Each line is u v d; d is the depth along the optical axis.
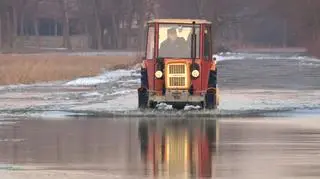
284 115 81.06
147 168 45.53
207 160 48.62
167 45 85.88
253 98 106.62
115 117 78.81
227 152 52.25
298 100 102.88
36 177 42.34
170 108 86.69
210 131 65.38
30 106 94.00
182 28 86.00
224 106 91.88
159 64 85.00
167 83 85.00
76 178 42.03
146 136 61.72
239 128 67.75
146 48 86.94
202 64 85.12
